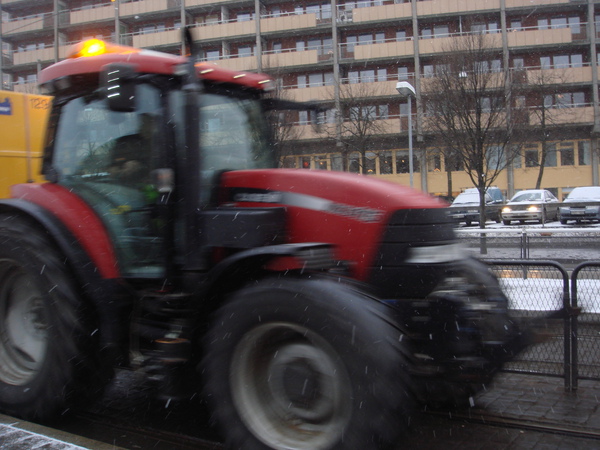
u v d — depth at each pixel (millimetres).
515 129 19203
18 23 44312
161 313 3672
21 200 4164
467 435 3764
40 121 6332
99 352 3809
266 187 3760
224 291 3424
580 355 4746
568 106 35500
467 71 16922
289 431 3084
